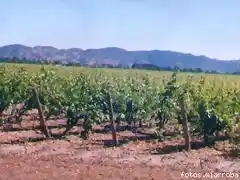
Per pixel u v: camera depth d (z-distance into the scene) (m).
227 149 14.02
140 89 20.52
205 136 15.07
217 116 14.86
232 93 18.12
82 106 16.91
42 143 15.08
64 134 16.94
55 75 21.50
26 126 19.27
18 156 12.93
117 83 21.77
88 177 10.45
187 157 12.84
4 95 19.39
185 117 14.05
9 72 20.92
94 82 21.00
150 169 11.38
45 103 18.50
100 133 17.75
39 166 11.61
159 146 14.82
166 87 17.72
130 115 18.58
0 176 10.47
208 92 17.80
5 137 16.36
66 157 12.86
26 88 19.47
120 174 10.77
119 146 14.74
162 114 17.58
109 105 15.17
